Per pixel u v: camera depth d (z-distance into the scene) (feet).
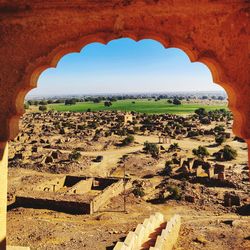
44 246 55.36
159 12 13.25
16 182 108.68
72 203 80.59
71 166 132.36
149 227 45.62
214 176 110.63
